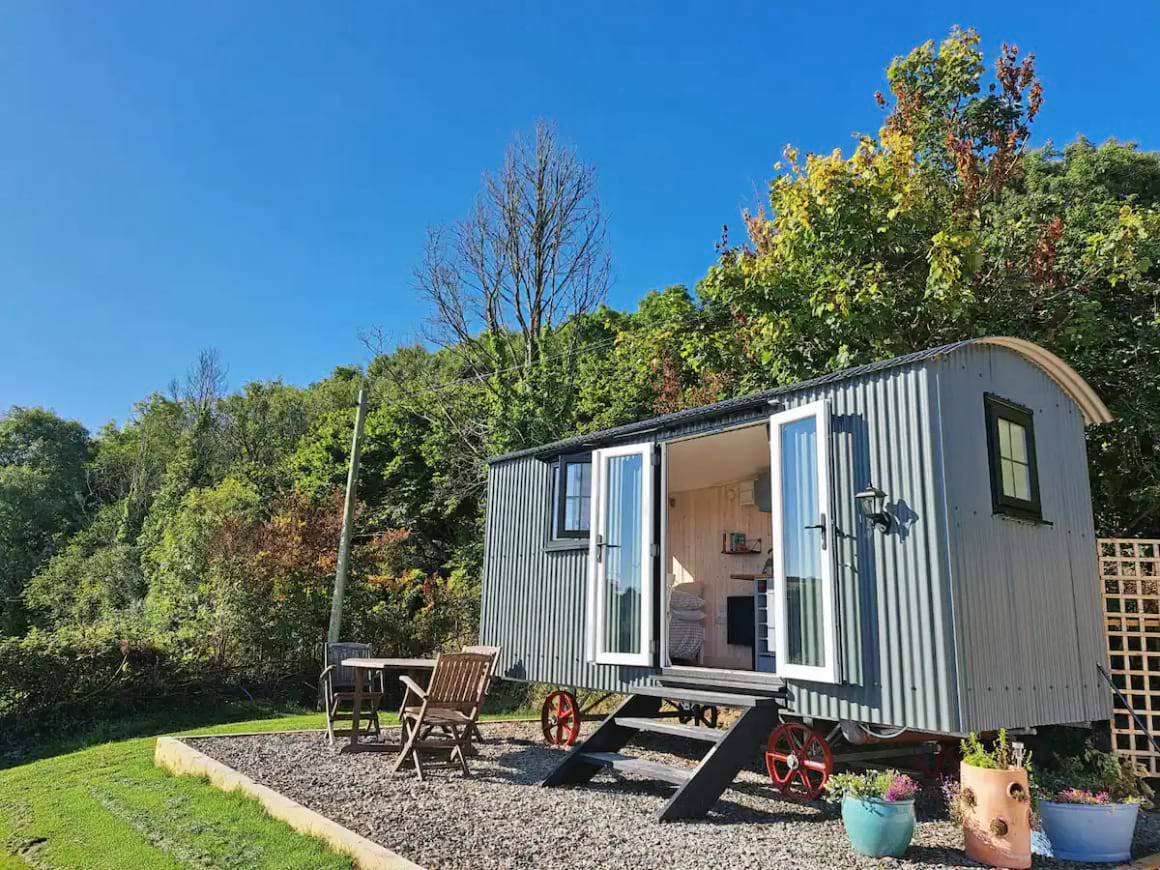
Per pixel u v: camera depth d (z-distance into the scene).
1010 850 4.10
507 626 8.48
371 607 14.55
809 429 5.63
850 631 5.10
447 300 20.64
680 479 9.18
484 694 6.67
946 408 5.00
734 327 12.84
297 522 14.82
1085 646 5.92
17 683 10.37
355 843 4.30
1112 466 9.62
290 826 4.96
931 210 9.90
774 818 5.12
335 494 17.50
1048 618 5.52
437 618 14.73
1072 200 12.57
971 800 4.30
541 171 20.55
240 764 6.70
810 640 5.38
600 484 7.30
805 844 4.48
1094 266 9.61
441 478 20.30
